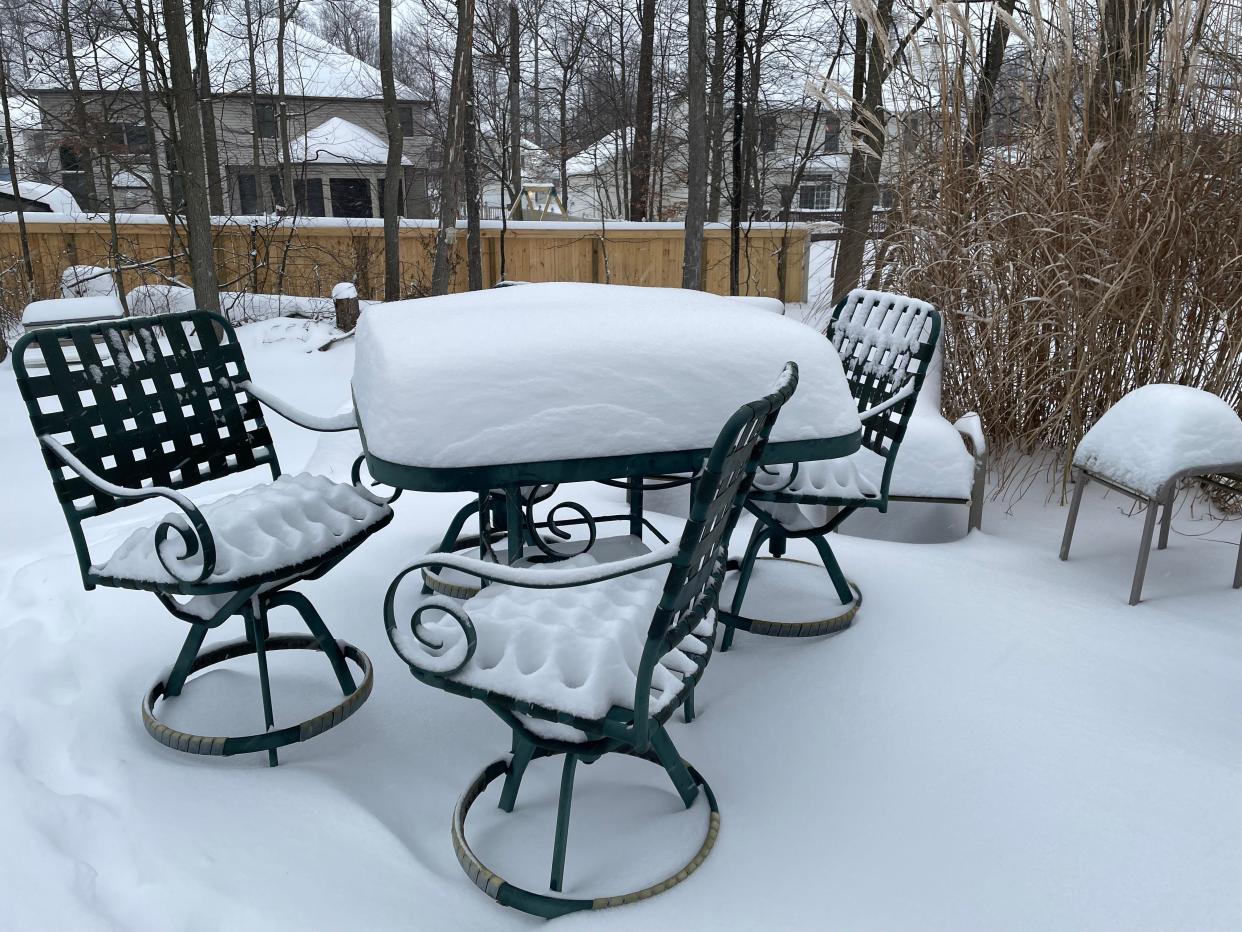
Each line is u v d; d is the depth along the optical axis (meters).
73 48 11.23
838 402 1.81
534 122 18.78
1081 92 3.53
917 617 2.29
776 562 2.68
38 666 2.10
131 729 1.84
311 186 20.06
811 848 1.50
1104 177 3.39
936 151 3.79
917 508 2.93
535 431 1.61
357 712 1.93
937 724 1.83
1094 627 2.25
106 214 10.13
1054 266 3.32
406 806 1.64
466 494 3.39
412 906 1.37
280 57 14.48
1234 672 2.03
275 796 1.61
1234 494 3.15
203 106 10.71
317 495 1.92
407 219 10.40
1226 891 1.36
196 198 6.64
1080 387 3.34
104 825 1.49
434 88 17.11
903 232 3.80
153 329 2.00
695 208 6.39
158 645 2.21
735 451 1.20
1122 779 1.63
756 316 2.02
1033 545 2.90
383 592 2.50
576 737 1.34
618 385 1.68
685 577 1.20
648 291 2.82
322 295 10.27
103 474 1.84
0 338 6.83
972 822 1.54
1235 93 3.37
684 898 1.38
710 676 2.08
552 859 1.49
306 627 2.31
